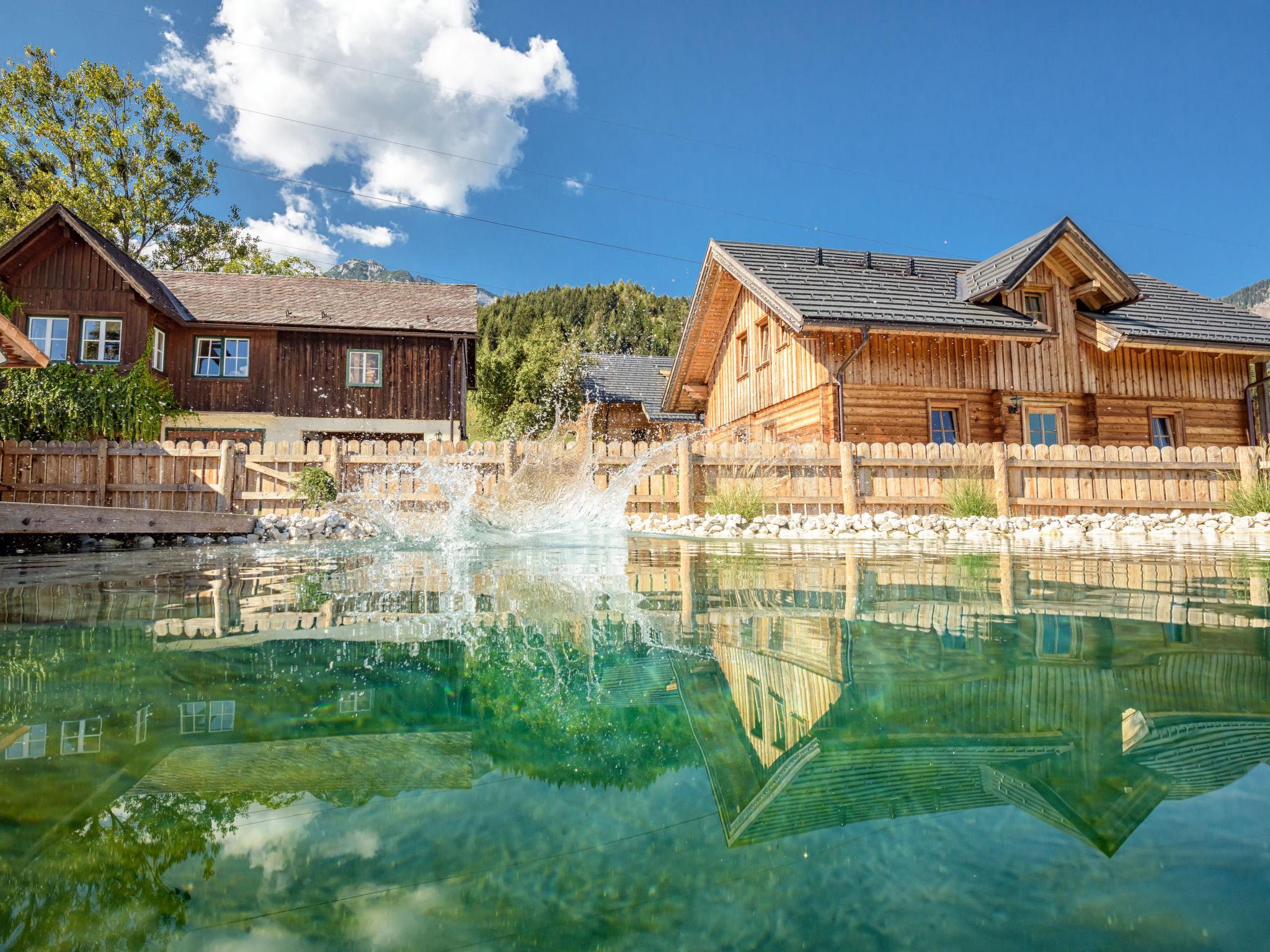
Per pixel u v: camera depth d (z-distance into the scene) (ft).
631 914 1.42
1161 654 4.02
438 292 57.16
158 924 1.37
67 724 2.75
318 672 3.67
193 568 10.67
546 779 2.20
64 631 5.01
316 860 1.65
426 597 7.00
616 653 4.18
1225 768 2.19
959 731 2.63
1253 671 3.59
